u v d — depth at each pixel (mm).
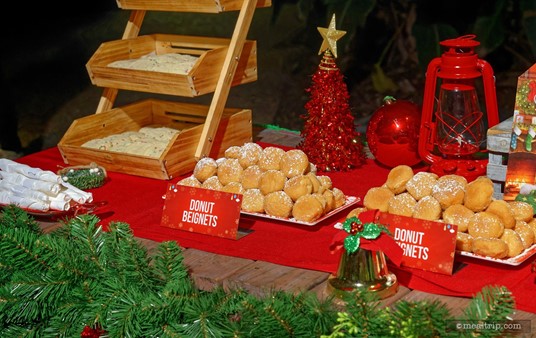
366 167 2520
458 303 1586
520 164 2010
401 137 2385
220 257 1841
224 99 2541
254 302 1506
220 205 1952
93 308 1646
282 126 5902
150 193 2318
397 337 1392
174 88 2490
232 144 2688
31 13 5902
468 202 1787
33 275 1690
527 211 1813
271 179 2012
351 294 1453
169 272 1689
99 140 2678
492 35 5246
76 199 2125
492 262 1746
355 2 5137
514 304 1466
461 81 2271
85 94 5840
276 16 5984
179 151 2451
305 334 1461
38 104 5703
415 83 5941
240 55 2590
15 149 5457
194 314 1544
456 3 5695
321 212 1960
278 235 1949
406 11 5926
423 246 1714
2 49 5832
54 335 1699
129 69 2566
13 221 1915
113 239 1763
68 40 6000
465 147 2264
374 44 6078
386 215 1761
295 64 6184
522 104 1989
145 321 1589
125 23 6082
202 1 2537
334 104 2439
